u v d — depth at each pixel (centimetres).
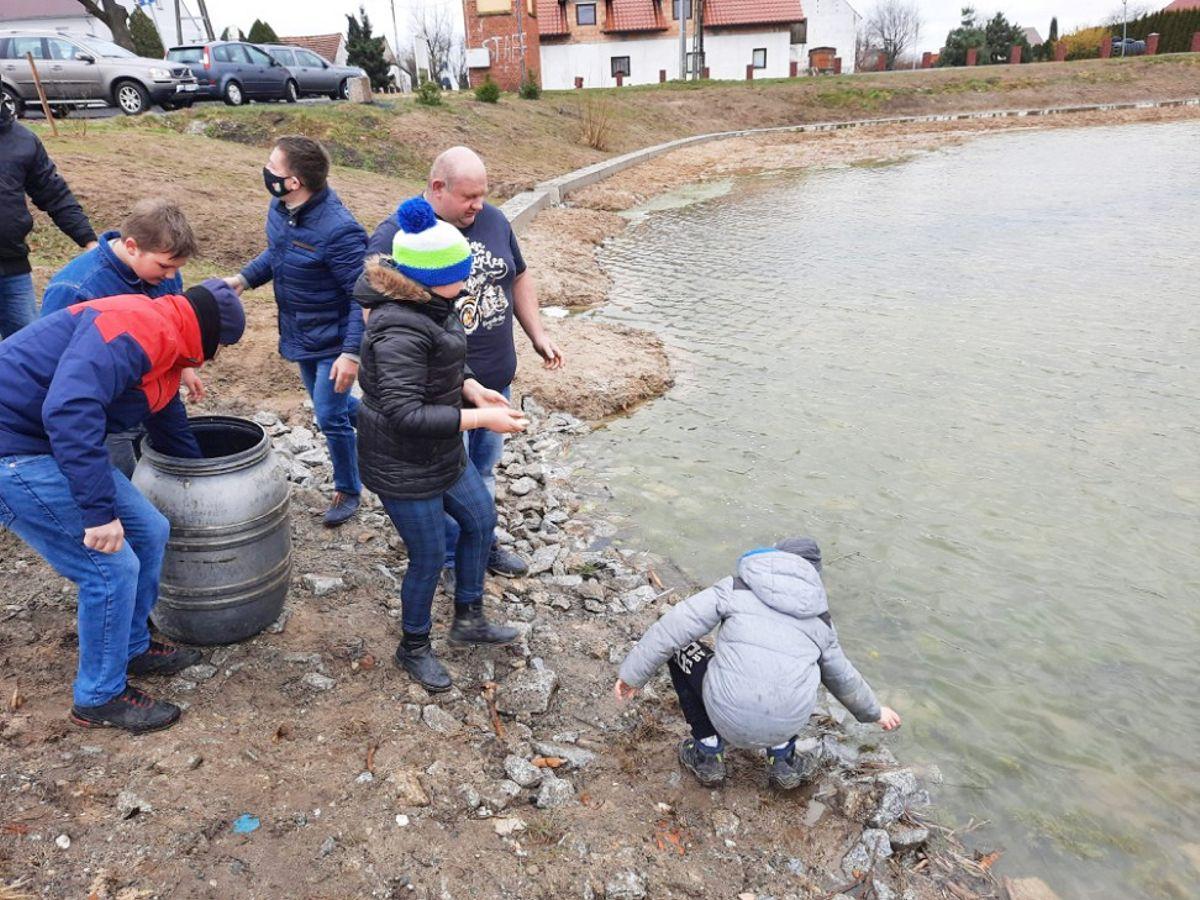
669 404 815
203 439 400
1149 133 2972
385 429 337
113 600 310
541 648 445
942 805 368
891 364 892
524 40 3534
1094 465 662
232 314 331
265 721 351
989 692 436
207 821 297
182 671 369
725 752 386
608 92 3791
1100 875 337
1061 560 546
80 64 1788
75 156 1116
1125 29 5353
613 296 1193
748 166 2672
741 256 1430
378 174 1678
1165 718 419
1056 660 459
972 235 1509
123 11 3102
